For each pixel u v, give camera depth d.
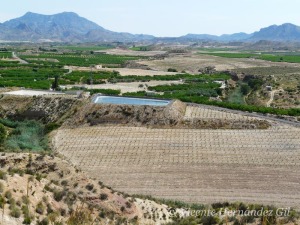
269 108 108.62
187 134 85.19
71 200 42.81
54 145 81.69
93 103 99.56
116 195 49.09
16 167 50.62
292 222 37.59
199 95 134.12
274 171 69.06
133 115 93.50
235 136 83.56
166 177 67.56
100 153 77.31
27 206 36.22
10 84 139.12
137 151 77.88
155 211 48.88
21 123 98.44
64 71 187.88
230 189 63.12
